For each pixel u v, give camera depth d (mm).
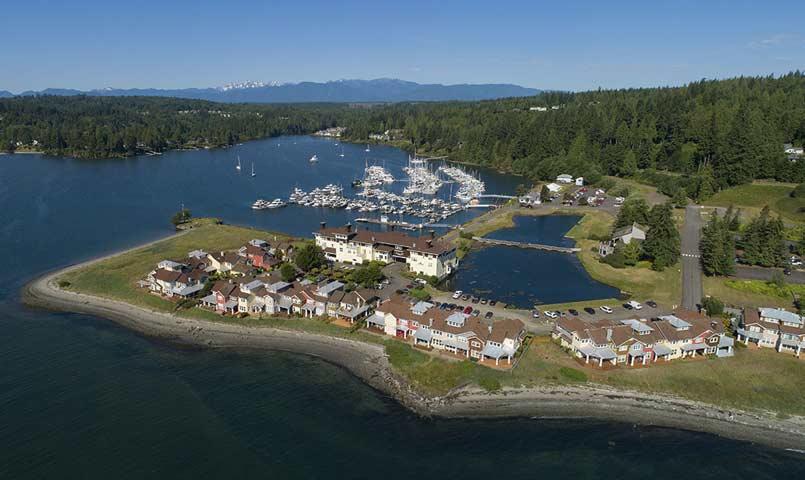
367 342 102562
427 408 83375
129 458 70125
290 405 83500
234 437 75062
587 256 162125
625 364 93375
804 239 150875
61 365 93625
